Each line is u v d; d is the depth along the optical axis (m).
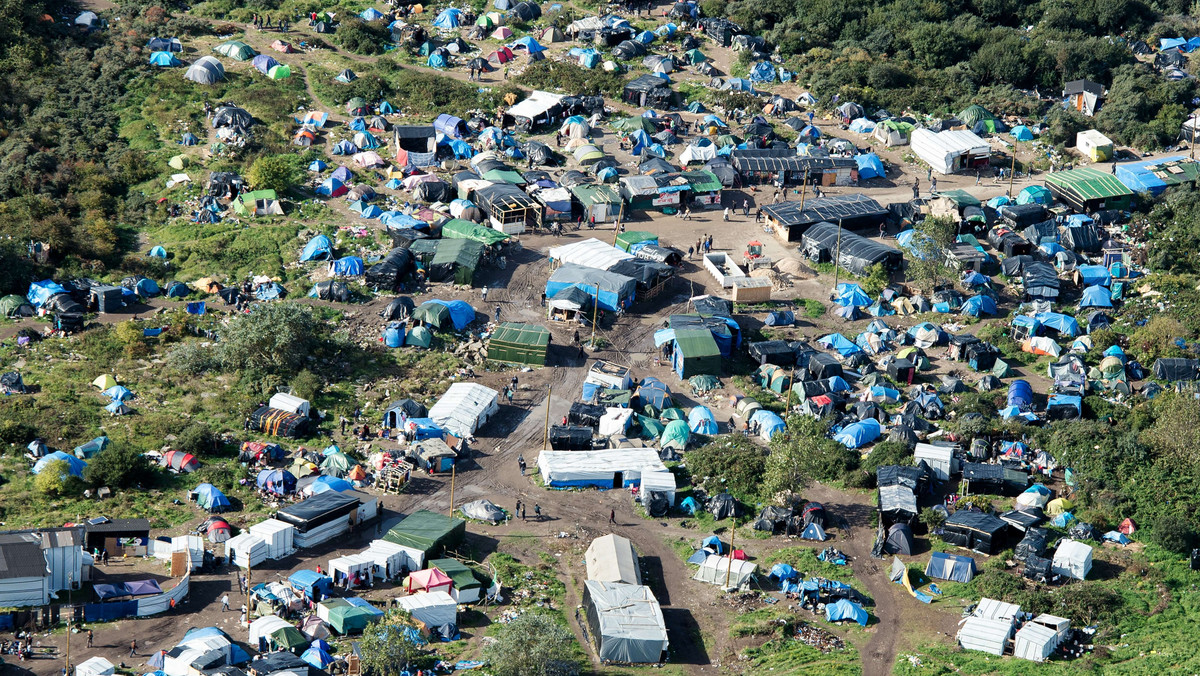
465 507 120.50
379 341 146.38
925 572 113.50
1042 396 140.00
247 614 103.38
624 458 126.56
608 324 152.50
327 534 114.88
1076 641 105.00
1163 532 115.88
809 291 160.75
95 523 110.44
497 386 140.38
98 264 157.38
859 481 125.38
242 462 124.50
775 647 103.19
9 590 100.94
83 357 140.75
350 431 130.38
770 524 118.88
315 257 160.88
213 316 149.62
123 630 101.00
